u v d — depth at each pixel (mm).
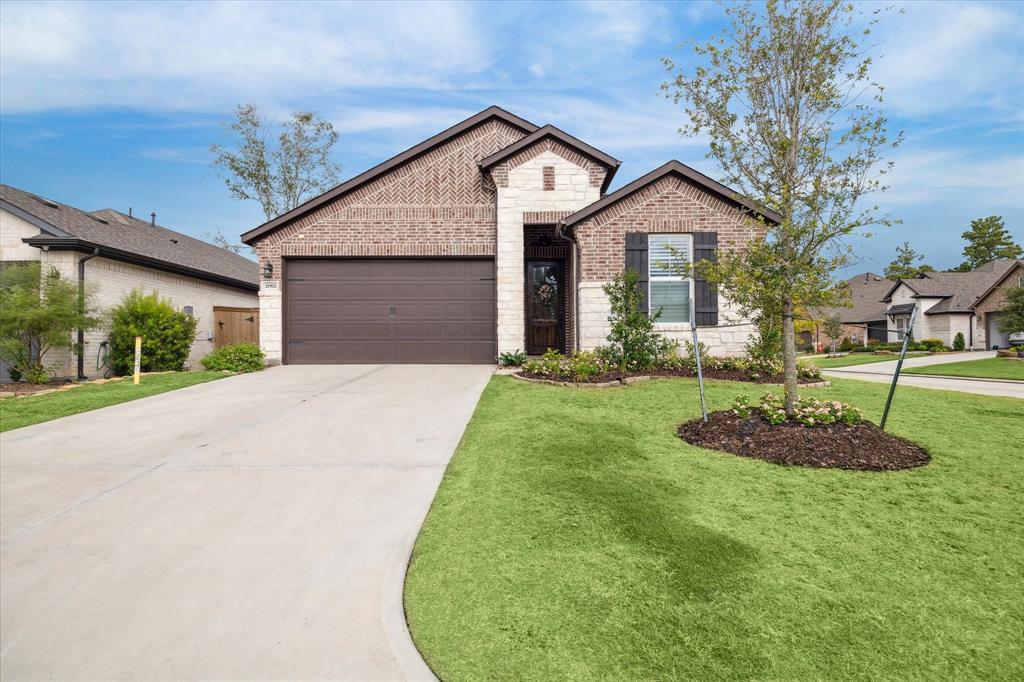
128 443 6062
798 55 5918
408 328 12906
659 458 5258
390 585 3156
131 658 2543
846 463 5086
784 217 5812
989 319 34031
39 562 3441
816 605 2869
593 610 2832
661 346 10352
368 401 8102
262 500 4383
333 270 12945
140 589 3131
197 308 17734
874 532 3721
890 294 39469
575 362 9789
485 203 13031
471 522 3879
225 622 2818
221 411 7605
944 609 2855
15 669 2467
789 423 5941
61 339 11453
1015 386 13070
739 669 2404
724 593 2967
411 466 5137
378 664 2496
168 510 4219
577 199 12484
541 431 6055
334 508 4215
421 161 13102
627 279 10430
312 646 2627
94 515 4137
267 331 12680
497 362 12531
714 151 6270
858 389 8883
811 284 5781
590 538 3586
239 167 27906
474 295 12945
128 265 14625
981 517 3973
